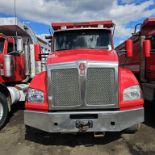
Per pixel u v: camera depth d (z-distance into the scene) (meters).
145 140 5.21
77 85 4.62
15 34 8.15
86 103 4.64
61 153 4.71
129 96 4.77
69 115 4.61
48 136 5.60
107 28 6.47
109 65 4.59
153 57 6.59
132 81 4.89
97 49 6.14
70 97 4.65
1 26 7.69
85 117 4.64
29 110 4.85
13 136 5.68
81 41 6.39
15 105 8.54
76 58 4.71
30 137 5.58
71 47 6.37
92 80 4.62
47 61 4.84
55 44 6.48
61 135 5.62
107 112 4.59
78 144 5.12
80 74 4.58
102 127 4.62
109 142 5.17
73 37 6.45
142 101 4.81
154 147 4.85
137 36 7.40
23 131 6.00
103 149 4.84
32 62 8.32
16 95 6.94
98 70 4.60
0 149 4.96
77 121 4.62
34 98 4.85
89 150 4.81
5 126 6.44
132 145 4.97
